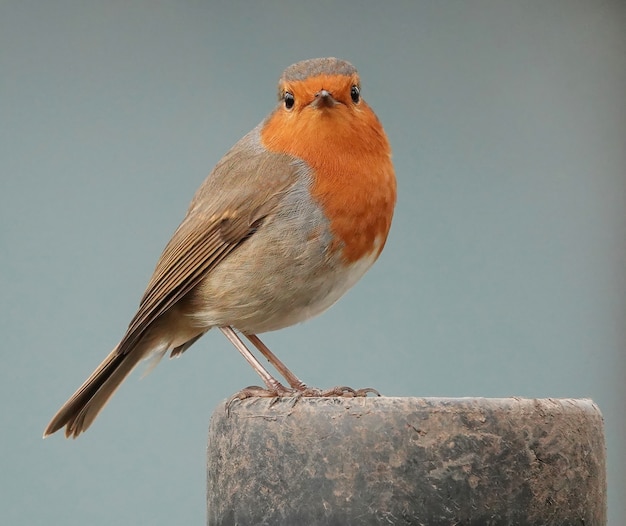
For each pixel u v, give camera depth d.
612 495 10.26
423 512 4.93
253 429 5.26
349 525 4.96
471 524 4.93
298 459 5.09
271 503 5.16
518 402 5.08
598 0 11.14
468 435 4.97
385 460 4.96
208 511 5.71
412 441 4.96
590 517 5.18
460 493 4.94
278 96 7.87
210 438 5.68
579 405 5.23
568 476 5.08
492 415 5.00
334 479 5.01
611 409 10.28
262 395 5.93
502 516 4.95
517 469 4.99
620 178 10.80
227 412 5.46
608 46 11.00
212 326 7.91
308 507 5.05
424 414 4.98
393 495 4.94
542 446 5.04
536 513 4.99
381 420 4.99
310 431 5.08
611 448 10.30
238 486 5.30
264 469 5.20
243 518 5.26
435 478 4.95
